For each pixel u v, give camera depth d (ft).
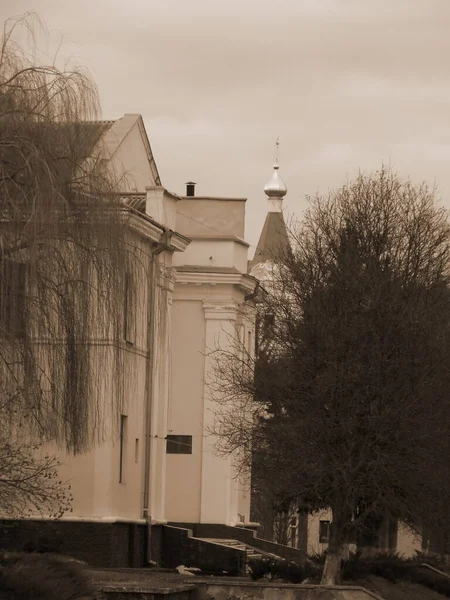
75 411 127.95
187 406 248.11
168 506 247.29
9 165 118.42
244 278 250.57
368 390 185.16
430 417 187.62
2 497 131.95
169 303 223.10
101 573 172.45
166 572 196.03
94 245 126.41
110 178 128.98
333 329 188.65
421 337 189.16
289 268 200.75
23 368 121.39
